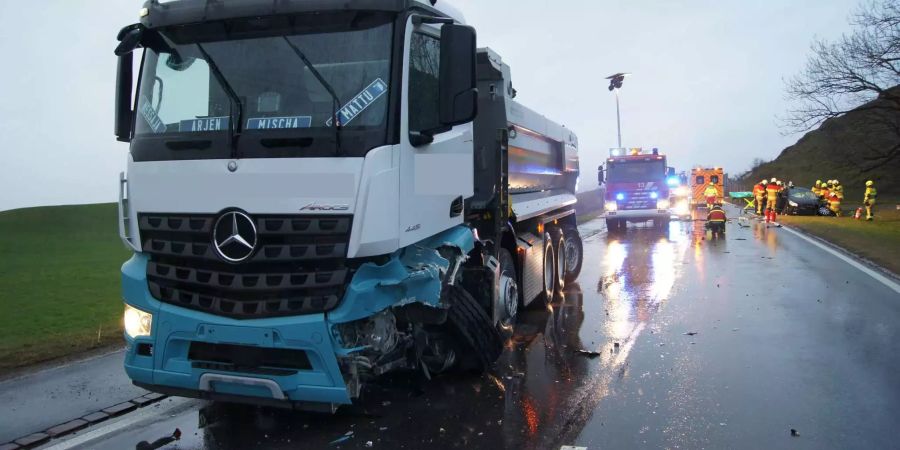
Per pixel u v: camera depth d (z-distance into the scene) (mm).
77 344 6902
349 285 4051
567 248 11172
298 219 4090
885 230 19859
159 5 4684
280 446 4398
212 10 4516
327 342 4023
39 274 12766
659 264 13641
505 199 6793
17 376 5898
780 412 4855
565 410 5012
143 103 4680
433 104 4824
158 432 4680
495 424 4742
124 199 4758
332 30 4379
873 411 4828
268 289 4074
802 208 29375
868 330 7301
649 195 22078
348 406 5105
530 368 6188
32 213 31469
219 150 4262
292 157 4109
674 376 5809
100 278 12133
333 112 4125
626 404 5117
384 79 4254
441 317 4824
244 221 4156
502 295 6789
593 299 9812
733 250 15789
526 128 8344
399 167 4273
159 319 4359
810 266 12594
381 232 4113
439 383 5738
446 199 5102
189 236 4324
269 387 4156
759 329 7496
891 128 28281
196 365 4312
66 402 5254
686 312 8570
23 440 4465
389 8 4309
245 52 4445
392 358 4715
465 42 4395
